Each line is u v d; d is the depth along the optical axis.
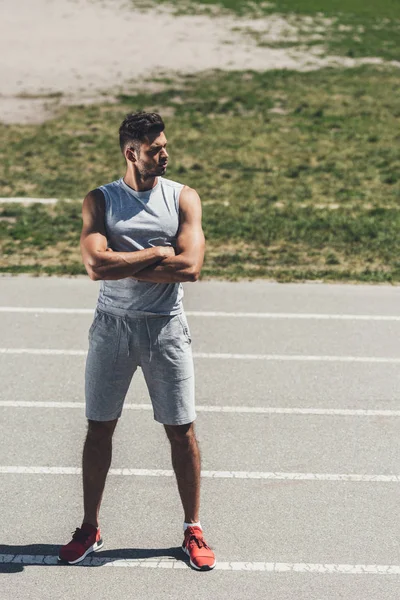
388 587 5.22
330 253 12.72
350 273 11.77
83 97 23.62
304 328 9.73
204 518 5.89
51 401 7.75
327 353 8.99
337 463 6.70
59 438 7.03
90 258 4.92
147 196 5.03
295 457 6.77
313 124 21.61
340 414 7.56
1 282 11.18
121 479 6.40
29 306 10.30
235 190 16.25
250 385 8.13
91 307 10.32
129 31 30.89
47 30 30.64
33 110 22.31
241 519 5.89
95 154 18.78
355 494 6.25
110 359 5.09
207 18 33.19
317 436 7.13
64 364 8.59
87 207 5.04
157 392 5.16
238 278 11.51
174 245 5.07
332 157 18.83
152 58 27.73
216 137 20.22
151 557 5.48
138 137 4.85
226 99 23.70
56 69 26.20
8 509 5.99
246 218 14.41
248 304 10.50
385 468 6.64
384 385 8.22
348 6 36.22
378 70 27.38
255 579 5.26
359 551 5.56
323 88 25.11
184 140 19.86
